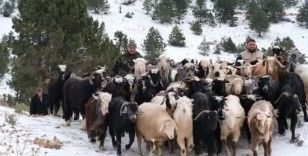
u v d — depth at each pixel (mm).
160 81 13422
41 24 26047
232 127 11531
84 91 14023
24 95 25062
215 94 12391
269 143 11617
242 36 89812
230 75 13461
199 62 14766
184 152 11266
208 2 108250
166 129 11047
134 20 91625
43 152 11266
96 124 12234
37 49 26141
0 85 38094
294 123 12703
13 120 13820
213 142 11562
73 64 25766
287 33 92562
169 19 91125
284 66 13930
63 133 13641
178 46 78438
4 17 82312
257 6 97500
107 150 12328
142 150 12625
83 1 27828
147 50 59938
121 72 15398
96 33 27938
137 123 11828
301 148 12383
